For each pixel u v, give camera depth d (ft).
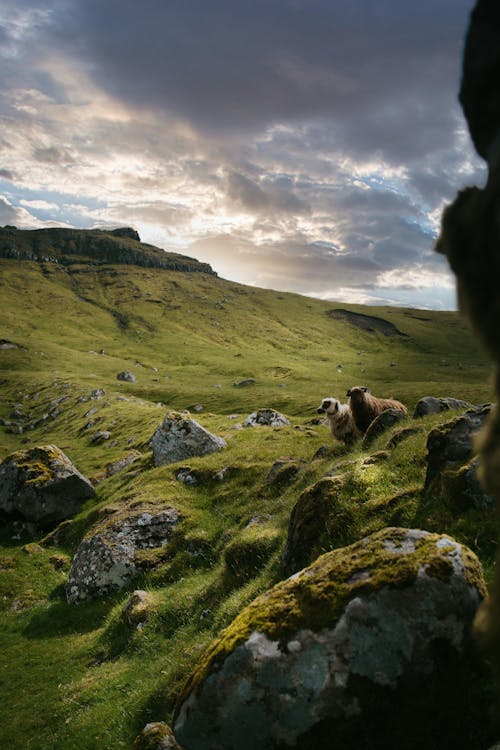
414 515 33.22
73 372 427.74
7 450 235.61
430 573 20.54
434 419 53.52
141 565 76.07
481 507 28.96
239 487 91.61
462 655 19.80
